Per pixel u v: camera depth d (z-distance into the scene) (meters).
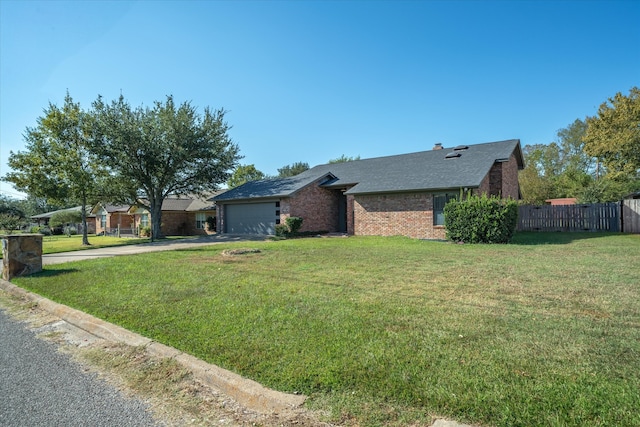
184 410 2.66
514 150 19.48
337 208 21.86
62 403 2.79
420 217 15.70
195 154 22.05
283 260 9.32
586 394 2.45
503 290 5.47
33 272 8.52
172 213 30.20
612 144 23.72
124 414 2.62
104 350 3.90
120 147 20.38
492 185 17.12
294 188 19.25
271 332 3.94
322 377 2.86
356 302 5.00
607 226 17.16
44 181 18.12
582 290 5.34
